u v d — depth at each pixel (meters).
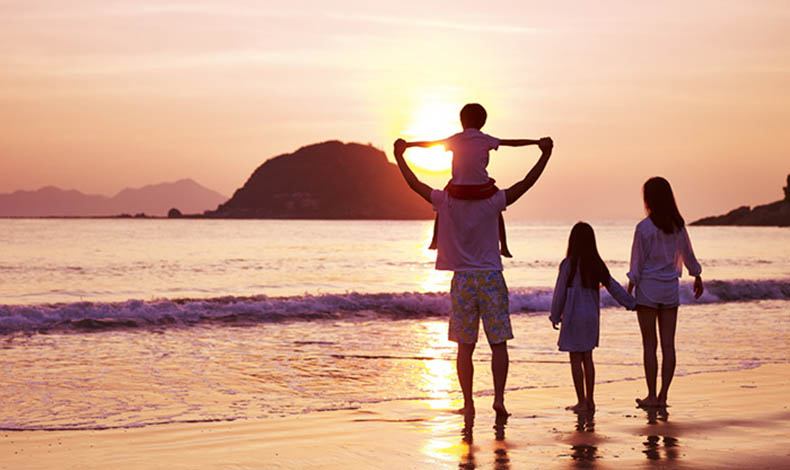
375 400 6.57
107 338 11.25
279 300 15.38
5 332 11.76
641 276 6.26
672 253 6.27
